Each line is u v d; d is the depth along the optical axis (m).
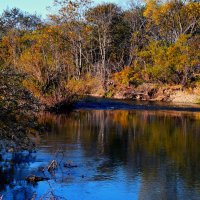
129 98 43.03
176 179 11.60
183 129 20.75
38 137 17.03
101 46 54.59
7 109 11.86
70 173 11.81
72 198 9.84
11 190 10.23
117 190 10.50
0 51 45.84
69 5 53.31
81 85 36.62
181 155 14.56
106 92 43.91
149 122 23.34
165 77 44.56
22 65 28.94
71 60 47.19
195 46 44.06
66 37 52.56
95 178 11.45
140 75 46.03
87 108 30.89
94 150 14.95
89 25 54.72
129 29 58.78
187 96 41.12
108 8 57.41
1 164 12.55
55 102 27.53
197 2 53.56
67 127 20.08
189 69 43.50
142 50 52.03
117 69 52.31
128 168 12.60
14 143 13.07
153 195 10.23
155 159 13.88
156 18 53.41
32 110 12.55
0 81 11.84
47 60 32.53
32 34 58.38
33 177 11.12
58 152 14.27
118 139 17.30
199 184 11.20
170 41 53.28
